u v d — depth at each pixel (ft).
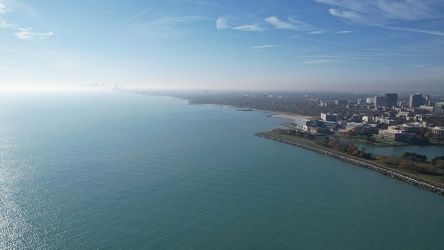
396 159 542.57
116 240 291.79
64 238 293.43
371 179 469.16
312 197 396.98
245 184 437.99
